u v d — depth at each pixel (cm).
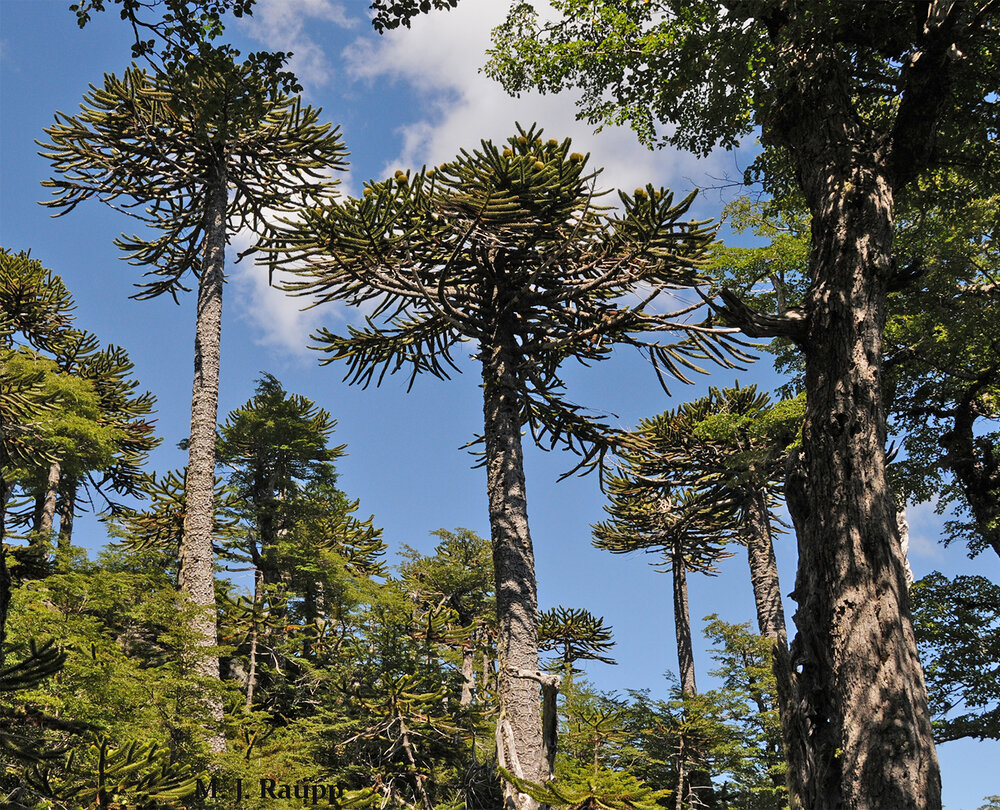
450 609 2052
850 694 618
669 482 2095
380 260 1033
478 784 1719
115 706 991
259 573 2253
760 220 1720
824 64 822
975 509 1253
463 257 1124
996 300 1199
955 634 1379
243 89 646
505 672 982
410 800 1716
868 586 644
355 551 2292
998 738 1277
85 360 2111
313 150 1725
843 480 682
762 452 1769
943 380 1316
